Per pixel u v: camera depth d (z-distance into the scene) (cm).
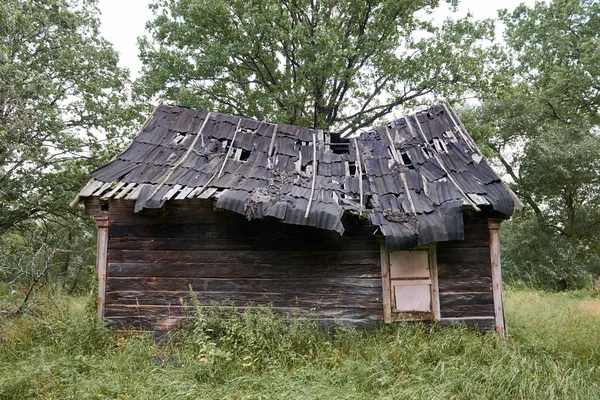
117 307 696
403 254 709
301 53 1554
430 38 1686
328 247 711
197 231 718
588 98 2230
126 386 479
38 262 862
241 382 496
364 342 629
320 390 470
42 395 459
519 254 2003
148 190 677
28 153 1217
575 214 2112
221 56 1611
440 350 572
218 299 700
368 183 743
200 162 765
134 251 712
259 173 747
